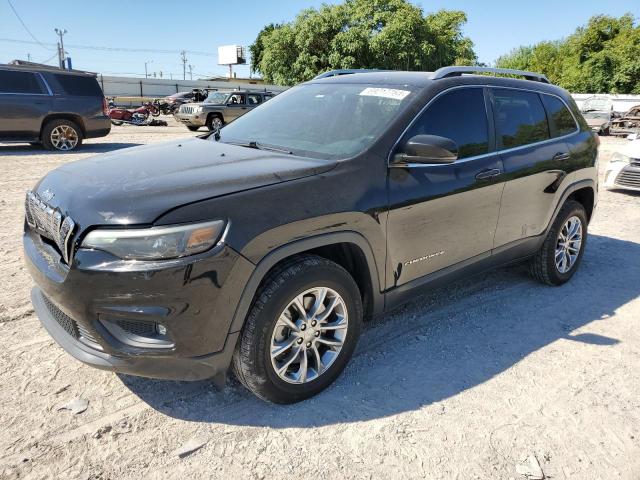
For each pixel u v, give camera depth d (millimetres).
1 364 3125
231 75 71750
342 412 2848
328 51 33375
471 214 3629
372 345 3568
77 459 2426
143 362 2449
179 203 2402
